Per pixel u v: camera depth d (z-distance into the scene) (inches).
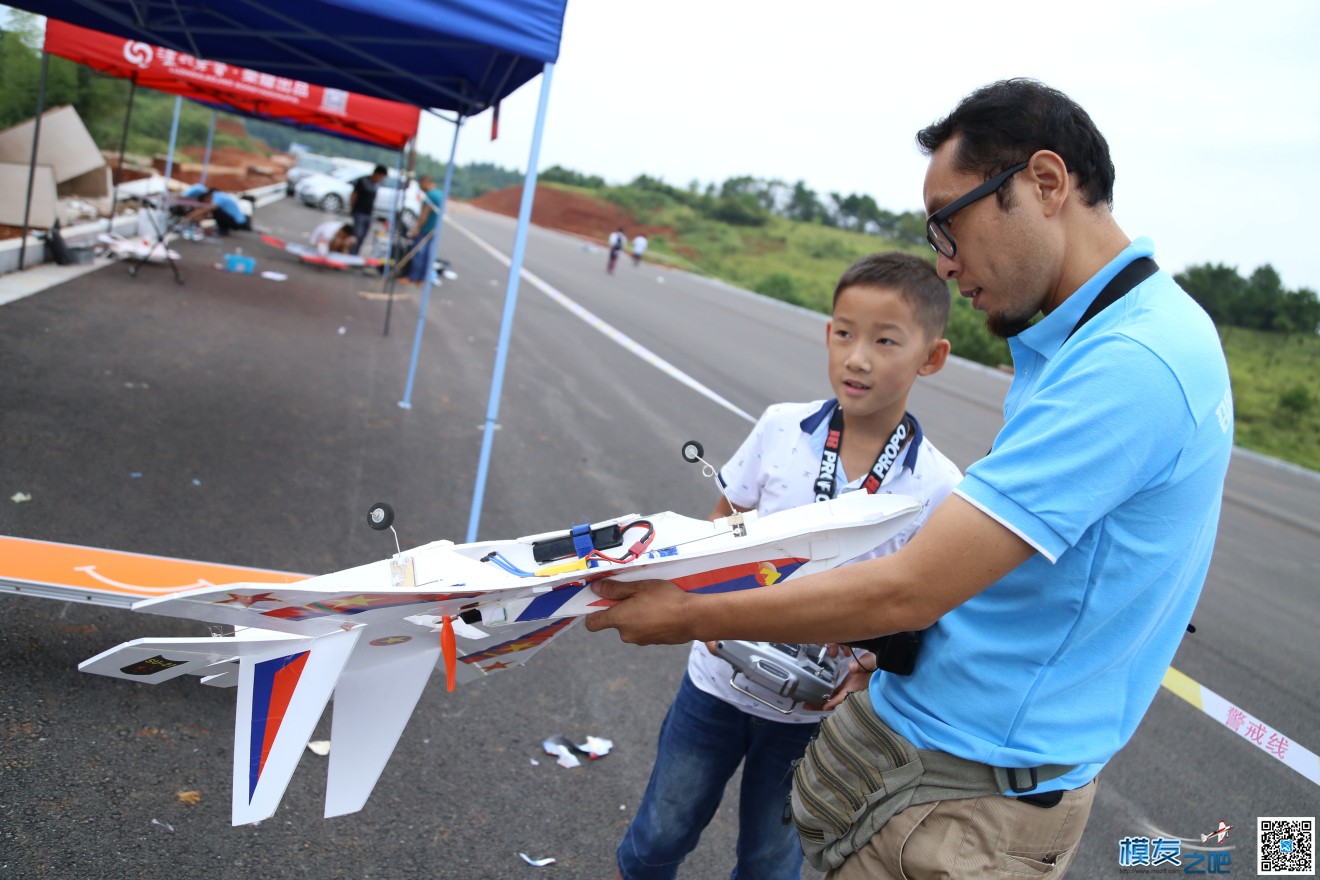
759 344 669.3
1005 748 57.1
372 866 101.7
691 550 64.1
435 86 225.8
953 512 52.0
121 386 244.8
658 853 87.4
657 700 151.3
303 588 55.6
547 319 547.2
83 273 377.4
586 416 331.3
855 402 76.8
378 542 186.5
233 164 1350.9
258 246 609.0
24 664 120.6
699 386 413.4
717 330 700.0
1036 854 59.5
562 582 60.4
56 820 96.5
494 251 971.9
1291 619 277.1
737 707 83.9
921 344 76.0
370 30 213.5
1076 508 49.6
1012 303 58.2
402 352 370.3
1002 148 54.7
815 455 80.9
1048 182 54.5
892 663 62.4
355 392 296.5
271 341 339.3
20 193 370.6
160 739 114.0
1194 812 152.5
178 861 95.6
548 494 239.3
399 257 584.7
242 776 61.0
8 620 129.0
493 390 171.6
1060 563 54.0
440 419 287.3
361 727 66.2
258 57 273.1
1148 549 52.7
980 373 903.7
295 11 210.1
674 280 1277.1
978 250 57.1
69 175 462.0
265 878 96.3
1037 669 56.0
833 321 78.0
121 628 134.1
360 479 219.3
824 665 78.9
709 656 84.7
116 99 722.2
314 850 102.0
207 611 57.7
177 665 65.4
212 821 102.6
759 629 56.6
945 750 58.9
